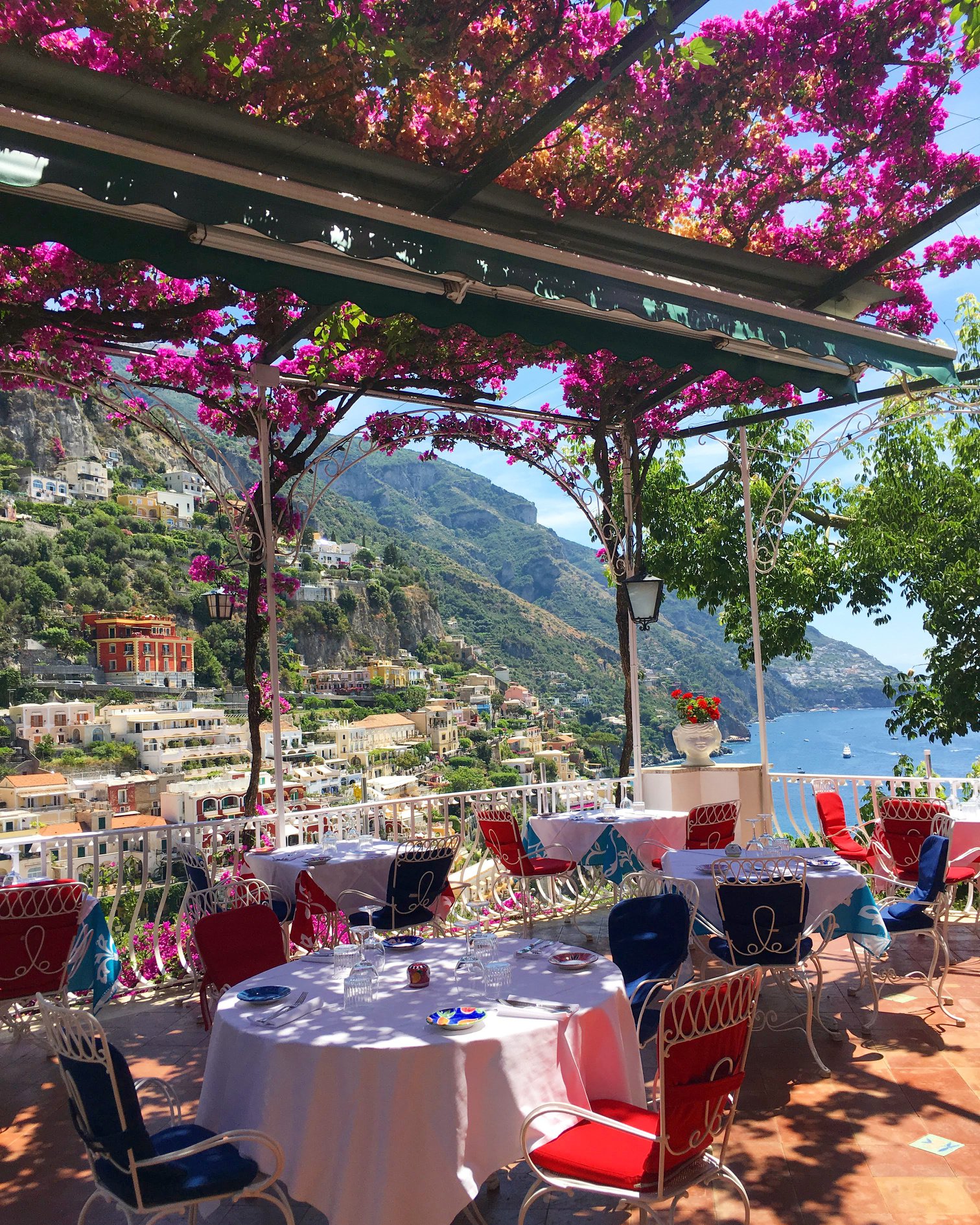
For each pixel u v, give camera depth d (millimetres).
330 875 5059
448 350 5914
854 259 4355
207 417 6473
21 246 2850
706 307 3586
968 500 11352
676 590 11938
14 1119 3730
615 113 3422
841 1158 3070
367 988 2686
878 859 5750
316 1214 2904
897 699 12047
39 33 2527
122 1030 4824
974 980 5004
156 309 4848
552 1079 2414
